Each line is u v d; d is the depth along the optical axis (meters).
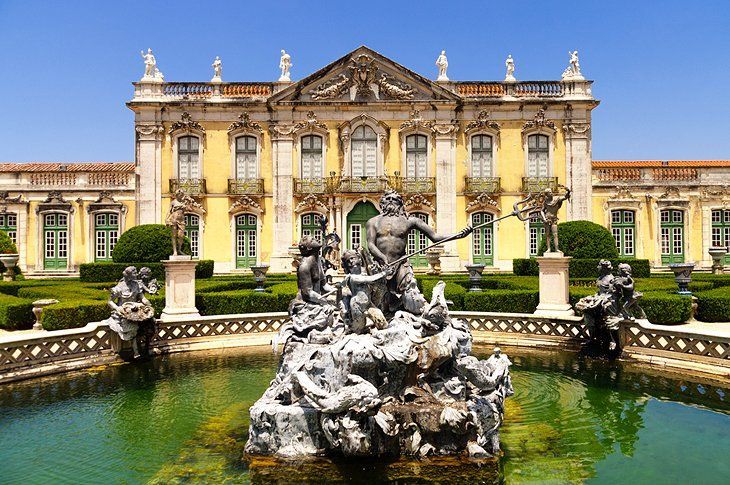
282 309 15.05
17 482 5.65
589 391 8.76
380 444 5.84
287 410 6.12
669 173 30.75
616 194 30.53
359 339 6.43
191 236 30.23
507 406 7.97
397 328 6.56
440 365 6.53
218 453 6.26
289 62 30.84
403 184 29.98
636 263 23.28
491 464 5.74
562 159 30.06
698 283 17.16
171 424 7.29
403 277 7.54
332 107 30.00
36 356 10.01
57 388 9.14
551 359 11.09
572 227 25.94
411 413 5.95
